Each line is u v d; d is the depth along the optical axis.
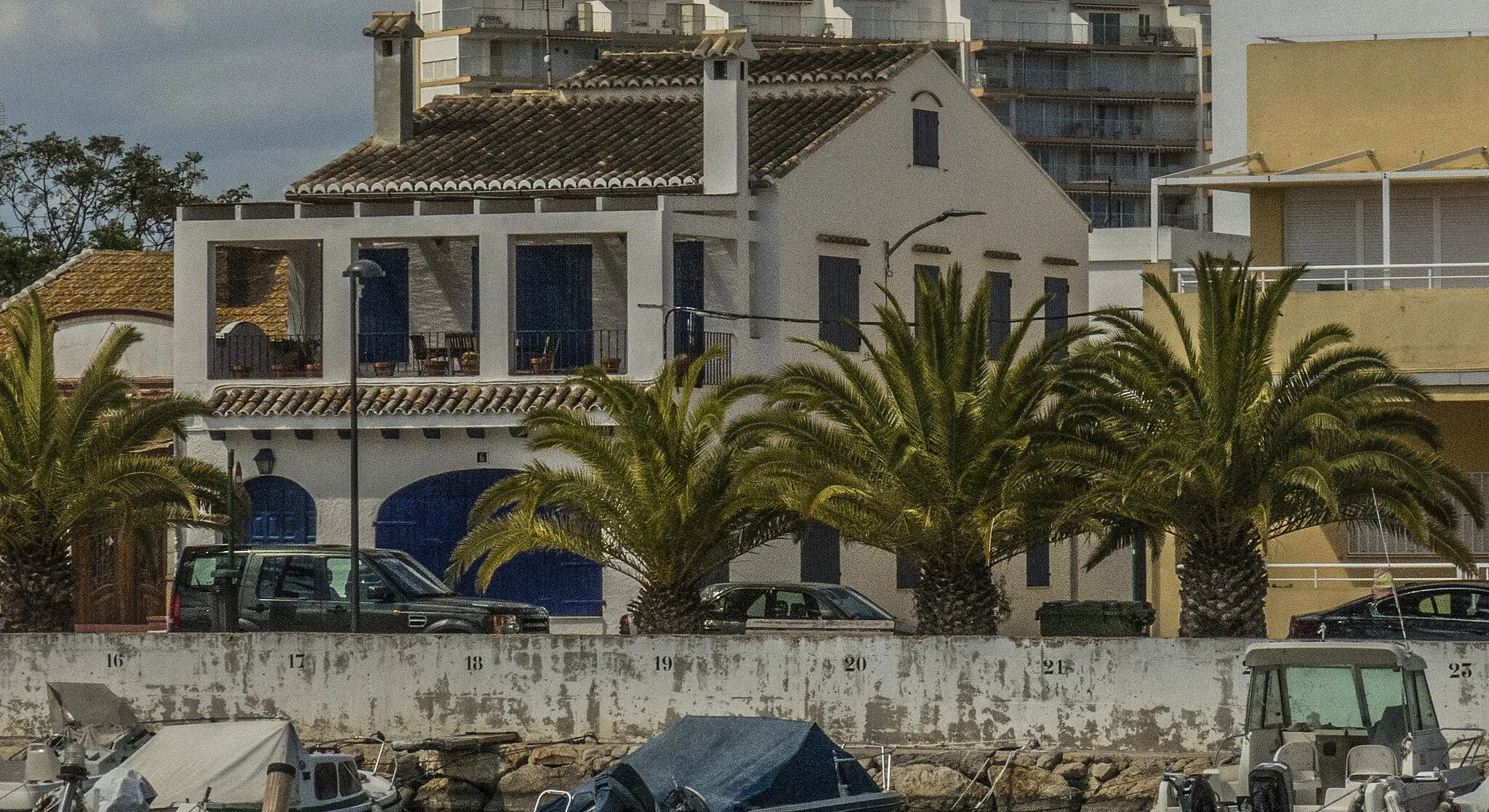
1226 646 44.16
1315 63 59.41
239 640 48.53
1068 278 80.62
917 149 72.44
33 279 109.56
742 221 64.38
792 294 65.88
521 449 61.53
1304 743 35.22
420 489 62.53
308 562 52.94
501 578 61.78
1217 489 46.16
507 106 73.44
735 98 64.38
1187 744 44.19
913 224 72.00
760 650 46.31
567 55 162.25
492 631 51.03
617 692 46.88
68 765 34.16
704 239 64.56
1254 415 46.16
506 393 61.59
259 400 63.03
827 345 50.38
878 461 49.19
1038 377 48.16
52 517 53.62
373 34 70.94
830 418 49.88
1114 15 176.12
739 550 51.44
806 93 72.25
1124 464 46.78
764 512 51.22
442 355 63.91
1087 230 82.00
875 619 55.94
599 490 50.31
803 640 46.19
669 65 74.94
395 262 67.00
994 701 45.25
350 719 47.84
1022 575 73.44
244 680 48.44
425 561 62.41
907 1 170.50
